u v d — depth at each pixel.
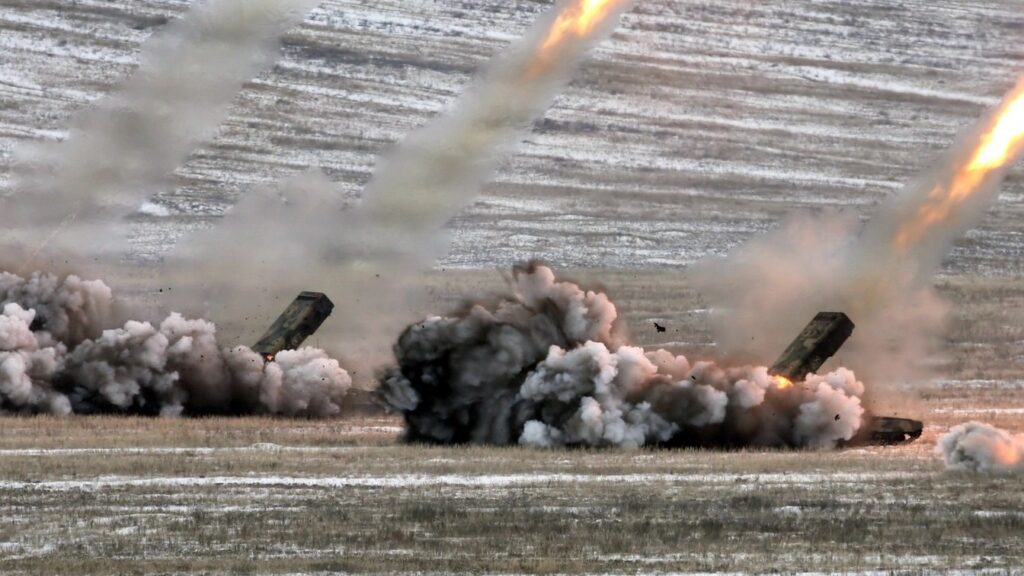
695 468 134.25
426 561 101.12
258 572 98.19
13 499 120.06
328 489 124.31
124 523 112.44
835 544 106.94
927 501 120.38
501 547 105.31
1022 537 108.88
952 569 100.31
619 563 101.19
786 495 122.56
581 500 120.56
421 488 124.75
